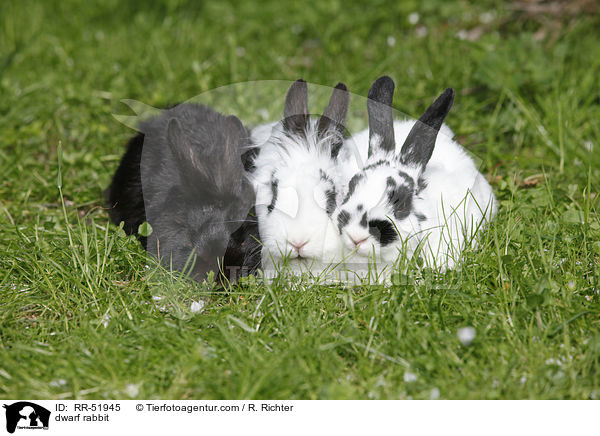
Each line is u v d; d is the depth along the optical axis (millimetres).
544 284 1541
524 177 1776
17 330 1538
